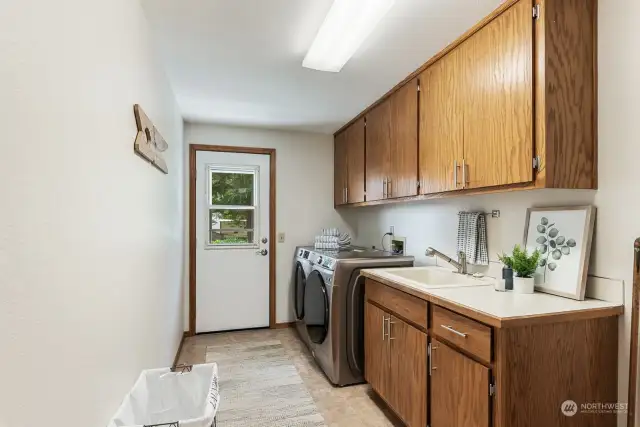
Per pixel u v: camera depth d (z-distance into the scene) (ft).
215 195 12.05
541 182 4.47
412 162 7.45
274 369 9.20
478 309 4.43
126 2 4.25
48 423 2.38
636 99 4.29
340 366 8.20
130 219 4.39
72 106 2.77
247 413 7.10
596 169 4.71
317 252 10.25
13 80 2.03
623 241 4.45
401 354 6.31
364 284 8.40
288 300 12.74
